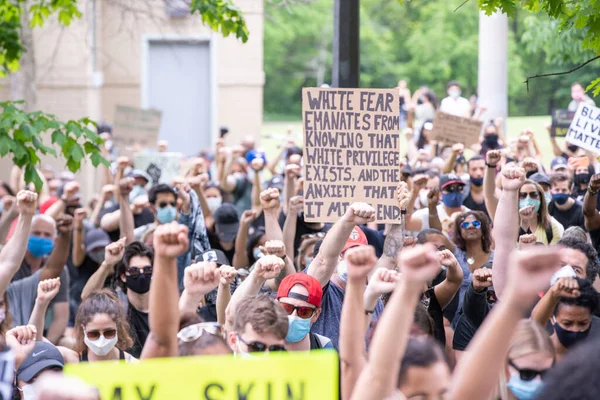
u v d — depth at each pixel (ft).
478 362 12.47
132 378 12.82
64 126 33.86
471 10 172.35
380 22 191.83
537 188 29.63
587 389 9.65
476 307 23.15
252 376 12.84
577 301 19.19
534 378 15.08
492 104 60.39
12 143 33.04
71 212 41.27
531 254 11.88
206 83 100.63
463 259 28.81
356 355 14.38
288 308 19.93
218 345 16.29
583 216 33.73
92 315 21.09
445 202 35.24
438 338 24.34
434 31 171.83
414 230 34.71
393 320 12.23
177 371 12.83
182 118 100.99
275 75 202.59
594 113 37.22
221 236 36.35
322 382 12.84
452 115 49.37
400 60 186.60
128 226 34.81
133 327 24.98
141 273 25.41
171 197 36.14
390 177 26.78
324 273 22.00
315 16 199.00
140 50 99.50
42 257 32.50
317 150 26.91
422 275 12.02
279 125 171.32
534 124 107.34
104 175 60.18
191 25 98.17
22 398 19.53
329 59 201.16
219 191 45.73
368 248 14.12
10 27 43.86
